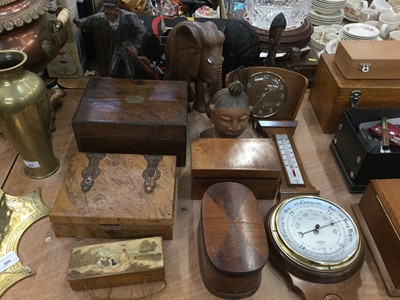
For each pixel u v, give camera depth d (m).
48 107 0.79
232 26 1.00
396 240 0.70
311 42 1.31
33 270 0.71
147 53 1.07
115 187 0.76
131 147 0.88
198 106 1.04
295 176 0.87
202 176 0.79
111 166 0.80
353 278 0.69
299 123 1.07
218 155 0.81
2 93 0.70
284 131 0.97
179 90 0.93
